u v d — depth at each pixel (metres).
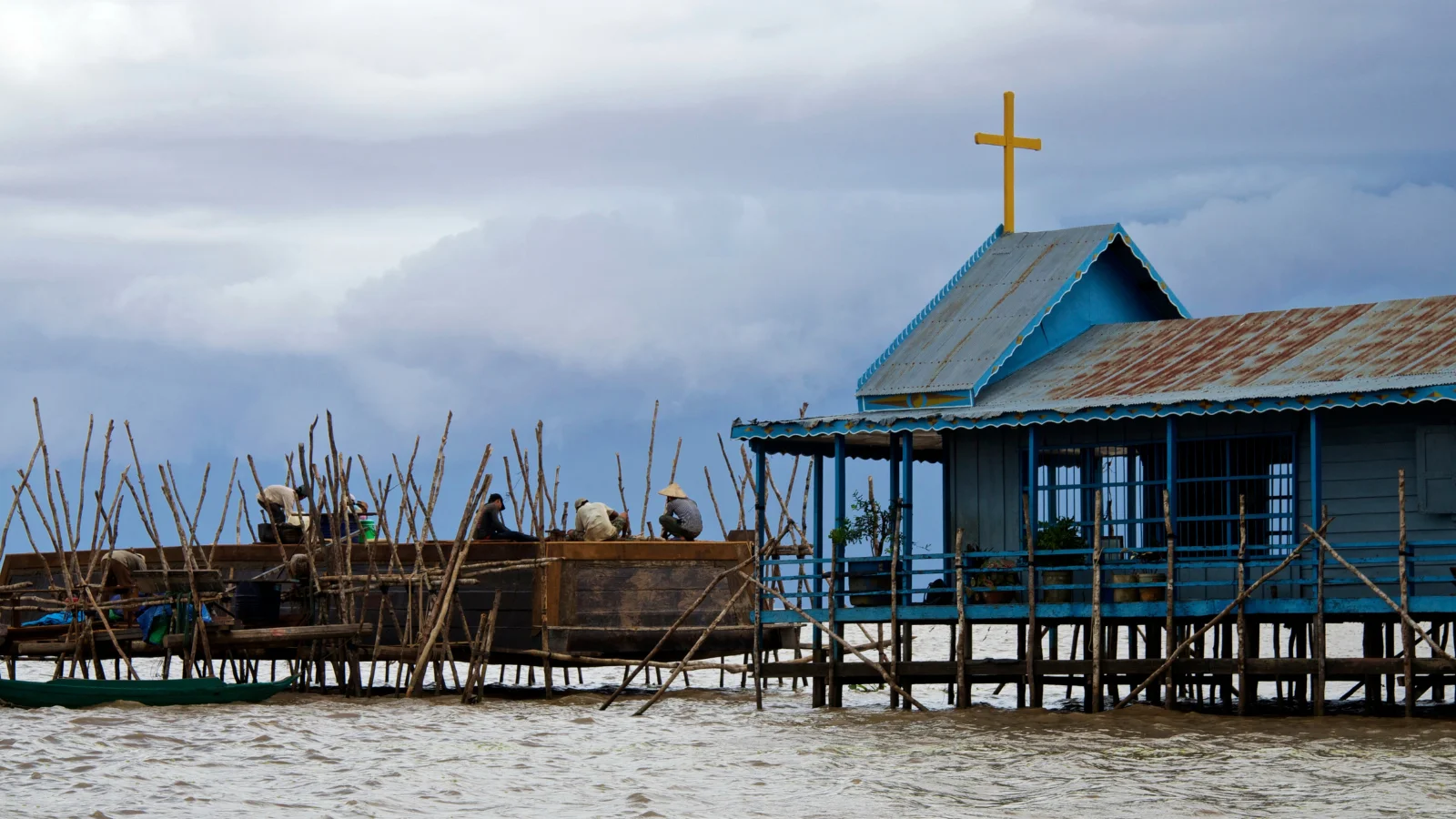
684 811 21.50
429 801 22.27
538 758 26.03
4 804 21.53
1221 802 21.44
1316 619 27.16
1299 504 28.45
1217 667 27.91
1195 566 28.06
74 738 27.50
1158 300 36.28
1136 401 28.48
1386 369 27.86
